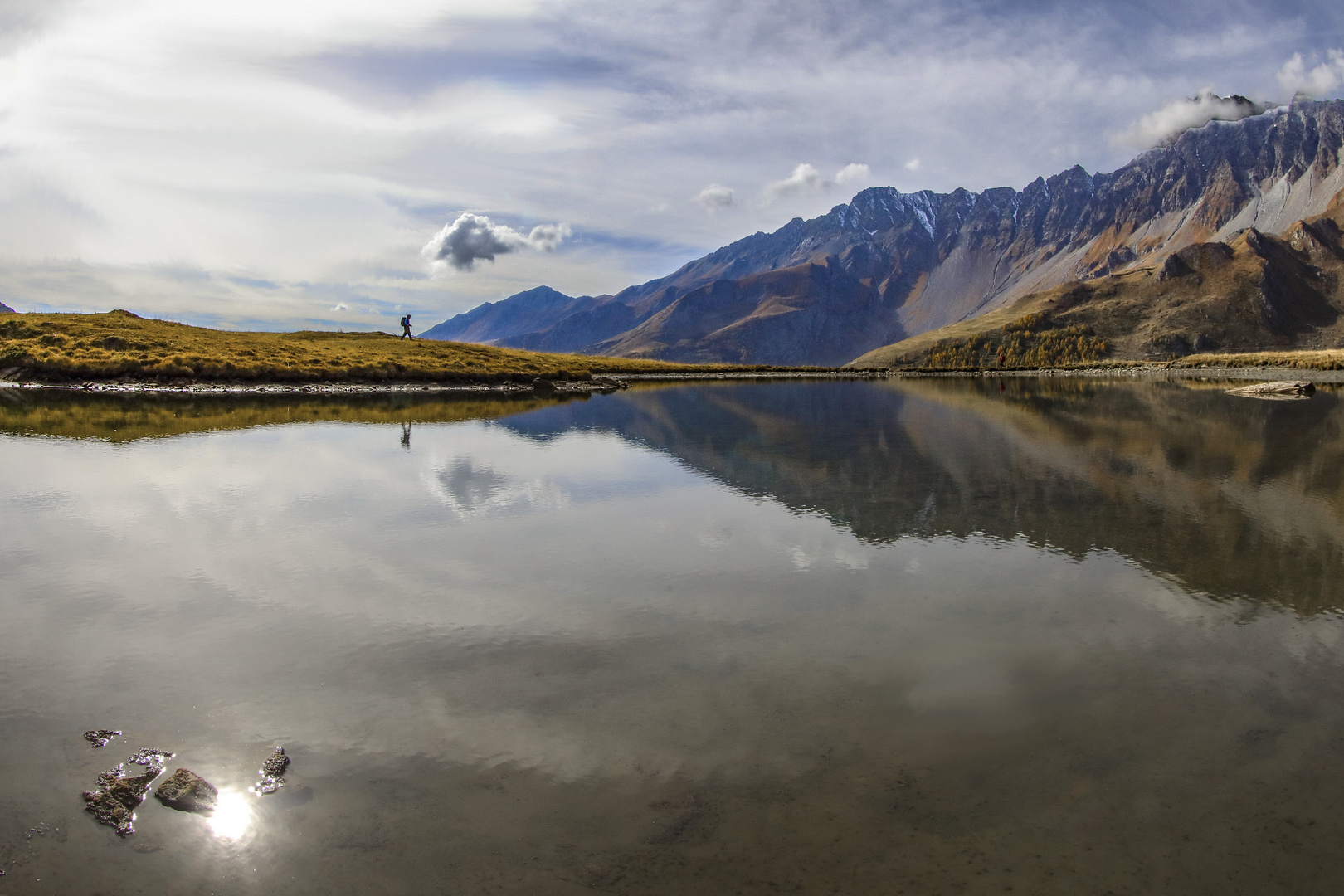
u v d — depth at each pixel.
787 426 37.00
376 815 6.22
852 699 8.08
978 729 7.45
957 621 10.30
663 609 10.84
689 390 78.56
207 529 15.54
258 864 5.64
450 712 7.86
